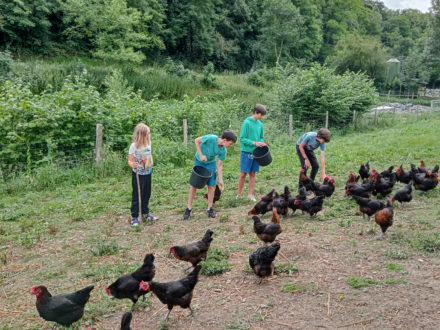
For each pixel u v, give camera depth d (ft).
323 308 13.96
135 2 156.56
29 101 39.19
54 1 144.97
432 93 258.37
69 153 41.47
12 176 36.50
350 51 205.05
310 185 27.45
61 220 26.48
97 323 14.37
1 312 15.40
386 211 19.16
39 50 139.74
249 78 161.38
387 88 225.76
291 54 249.14
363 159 42.55
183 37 193.57
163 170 41.06
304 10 258.57
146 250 20.68
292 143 62.95
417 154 42.83
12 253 21.12
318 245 19.49
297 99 76.79
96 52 125.70
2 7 128.06
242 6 226.38
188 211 25.55
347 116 84.64
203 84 131.85
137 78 107.76
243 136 27.22
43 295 13.61
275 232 18.90
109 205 29.58
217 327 13.48
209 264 17.80
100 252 20.26
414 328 12.39
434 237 18.86
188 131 56.34
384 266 16.63
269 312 14.05
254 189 31.76
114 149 45.34
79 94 42.86
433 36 208.64
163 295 13.74
